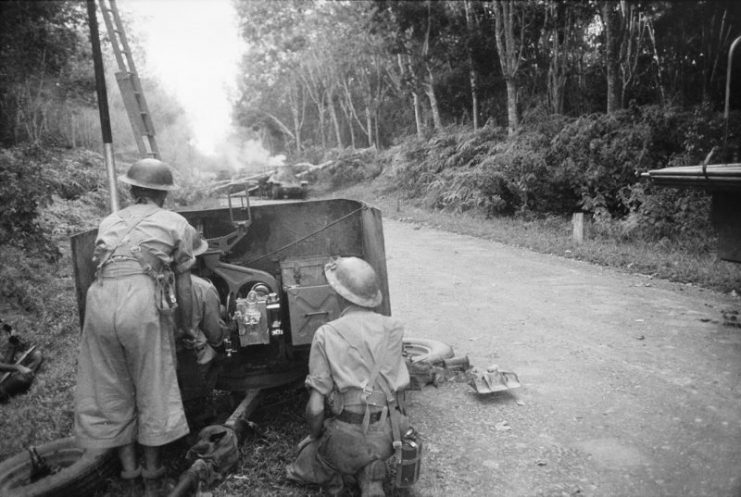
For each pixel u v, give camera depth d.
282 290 4.41
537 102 23.03
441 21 23.75
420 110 32.09
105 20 6.01
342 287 3.33
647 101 21.03
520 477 3.72
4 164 9.77
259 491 3.46
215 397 4.78
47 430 4.30
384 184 26.70
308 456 3.46
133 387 3.40
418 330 6.84
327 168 32.75
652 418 4.45
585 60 23.22
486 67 24.05
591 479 3.68
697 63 19.39
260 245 4.87
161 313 3.38
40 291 7.91
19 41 19.59
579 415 4.54
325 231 4.85
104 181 17.94
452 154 21.92
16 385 5.02
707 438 4.12
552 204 16.09
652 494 3.51
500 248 12.45
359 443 3.13
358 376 3.17
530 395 4.92
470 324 7.00
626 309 7.38
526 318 7.14
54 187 14.41
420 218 17.81
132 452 3.49
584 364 5.57
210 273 4.41
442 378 5.19
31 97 22.30
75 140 26.61
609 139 15.24
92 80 25.59
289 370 4.42
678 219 12.35
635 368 5.43
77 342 6.32
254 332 3.89
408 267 10.69
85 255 3.93
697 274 8.86
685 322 6.75
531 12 21.80
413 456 3.13
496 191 17.08
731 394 4.80
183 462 3.83
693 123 13.51
